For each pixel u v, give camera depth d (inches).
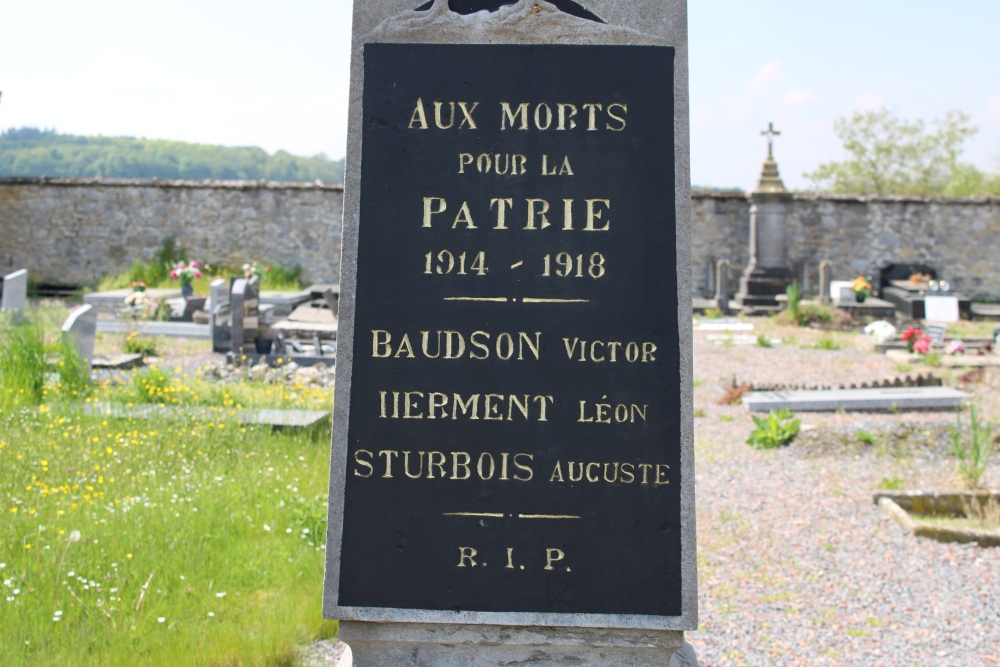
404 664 117.5
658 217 117.2
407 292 117.3
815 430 343.6
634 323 117.0
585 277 117.1
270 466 257.9
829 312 775.1
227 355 486.3
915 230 988.6
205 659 146.0
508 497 116.6
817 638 180.1
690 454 116.3
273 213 985.5
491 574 116.4
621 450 116.6
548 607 116.2
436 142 117.5
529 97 117.6
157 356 516.7
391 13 118.2
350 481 116.8
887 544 232.7
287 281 961.5
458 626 116.7
